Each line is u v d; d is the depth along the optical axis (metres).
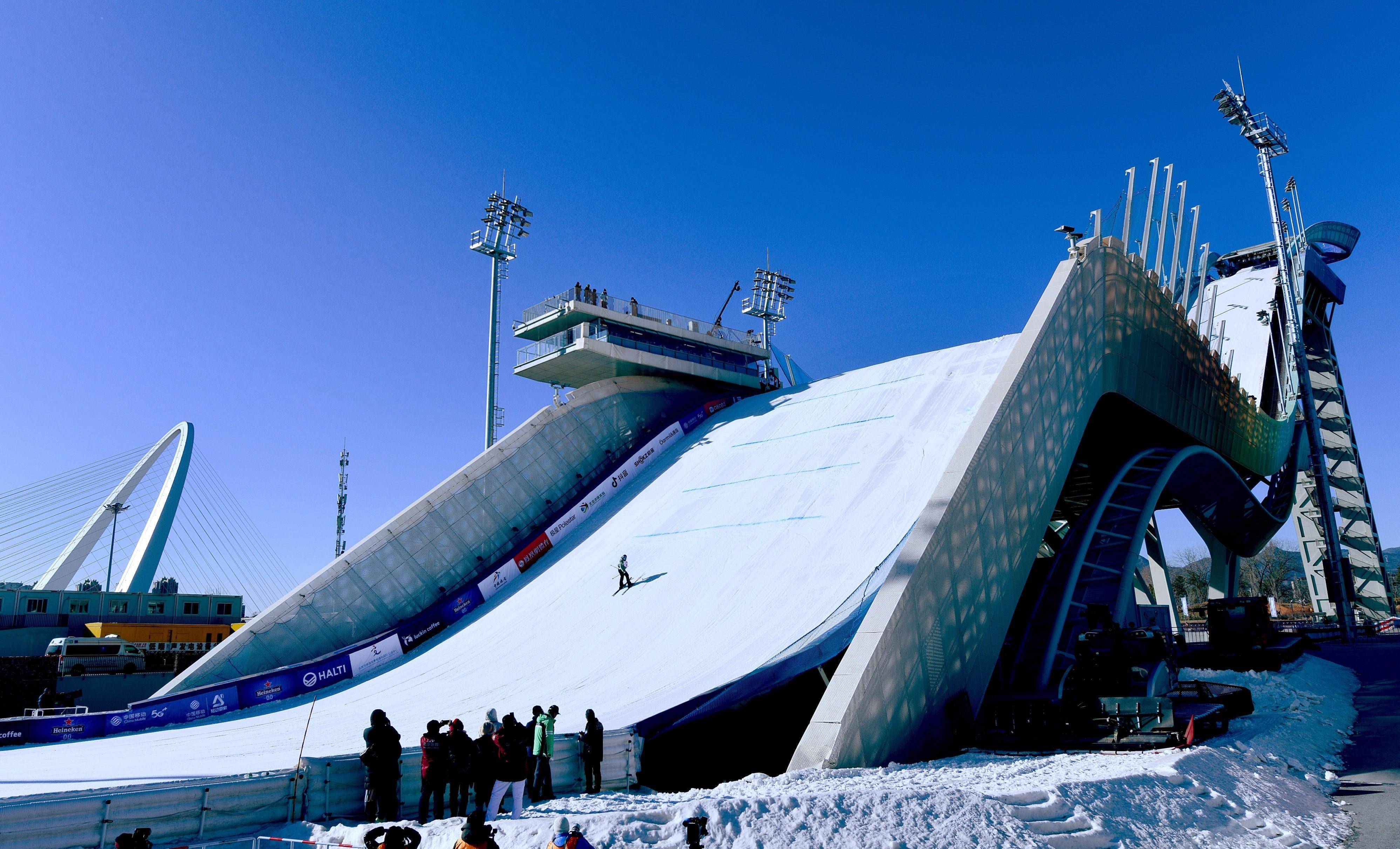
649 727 17.31
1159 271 33.81
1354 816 13.90
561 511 40.78
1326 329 78.56
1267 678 31.14
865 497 29.55
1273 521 55.75
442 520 37.19
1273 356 62.97
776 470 34.88
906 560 18.12
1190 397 36.81
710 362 50.16
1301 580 145.25
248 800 11.21
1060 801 11.42
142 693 34.00
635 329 46.62
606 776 15.87
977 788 12.11
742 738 19.64
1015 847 9.95
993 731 19.67
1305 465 68.31
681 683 20.34
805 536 28.31
